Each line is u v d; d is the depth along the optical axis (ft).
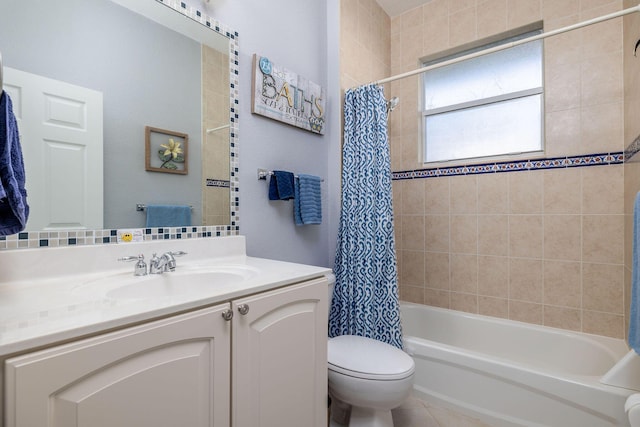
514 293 6.81
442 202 7.71
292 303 3.29
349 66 7.02
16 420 1.65
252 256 5.17
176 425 2.32
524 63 7.02
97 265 3.36
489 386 5.05
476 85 7.59
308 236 6.35
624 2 5.68
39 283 2.98
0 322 1.91
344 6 6.89
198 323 2.43
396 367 4.11
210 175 4.57
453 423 5.01
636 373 4.12
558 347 6.11
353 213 6.28
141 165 3.84
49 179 3.14
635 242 3.59
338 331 6.28
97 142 3.47
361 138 6.29
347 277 6.19
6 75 2.91
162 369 2.24
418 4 8.11
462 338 7.13
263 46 5.41
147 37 3.90
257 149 5.29
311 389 3.48
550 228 6.43
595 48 5.99
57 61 3.20
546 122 6.45
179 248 4.06
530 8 6.67
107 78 3.55
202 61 4.48
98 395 1.94
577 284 6.17
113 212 3.59
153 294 3.30
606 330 5.90
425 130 8.22
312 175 6.06
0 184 2.29
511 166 6.85
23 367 1.66
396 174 8.40
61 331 1.80
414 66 8.20
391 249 5.93
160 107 4.01
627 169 5.54
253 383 2.87
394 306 5.76
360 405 4.11
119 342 2.00
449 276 7.61
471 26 7.40
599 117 5.94
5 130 2.41
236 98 4.92
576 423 4.35
